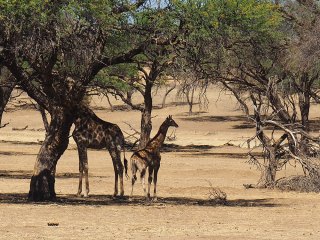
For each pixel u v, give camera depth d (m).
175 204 32.84
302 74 55.31
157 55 32.28
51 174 33.16
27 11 26.28
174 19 29.59
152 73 52.59
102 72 54.53
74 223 25.00
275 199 36.19
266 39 33.53
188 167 55.62
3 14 26.38
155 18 29.53
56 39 28.25
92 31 29.05
